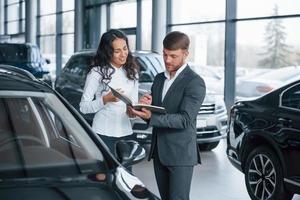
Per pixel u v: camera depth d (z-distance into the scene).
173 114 3.19
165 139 3.29
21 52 13.77
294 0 10.15
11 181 2.33
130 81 3.84
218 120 7.64
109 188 2.41
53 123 2.87
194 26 12.84
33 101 2.89
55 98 3.03
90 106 3.71
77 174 2.49
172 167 3.29
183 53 3.24
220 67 12.16
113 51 3.72
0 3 29.28
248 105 5.40
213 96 7.68
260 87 10.95
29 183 2.33
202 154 7.89
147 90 7.30
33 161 2.53
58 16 21.27
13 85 2.93
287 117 4.79
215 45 12.25
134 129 6.79
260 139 5.16
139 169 6.71
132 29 15.56
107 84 3.75
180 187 3.29
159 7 13.07
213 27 12.30
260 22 10.93
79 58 9.18
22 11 26.17
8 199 2.17
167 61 3.25
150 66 8.20
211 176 6.47
